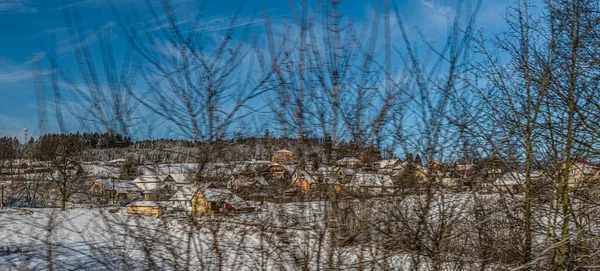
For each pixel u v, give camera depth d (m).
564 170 7.84
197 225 4.64
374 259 4.57
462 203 5.09
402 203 4.81
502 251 6.40
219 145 4.83
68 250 4.48
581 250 7.61
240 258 4.51
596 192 7.88
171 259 4.46
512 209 6.73
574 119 8.15
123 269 4.28
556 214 7.63
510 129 7.62
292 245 4.56
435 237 4.88
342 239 4.56
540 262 6.72
